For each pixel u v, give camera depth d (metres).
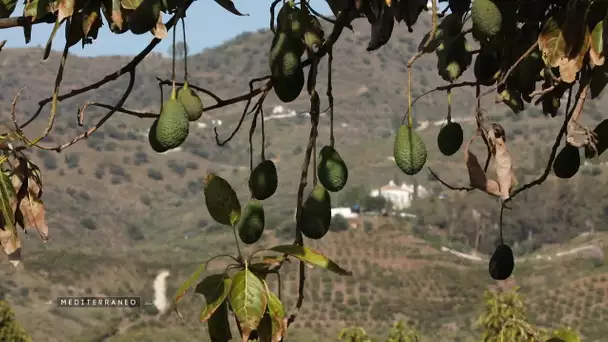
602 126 2.71
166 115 2.29
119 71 2.43
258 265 2.22
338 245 60.50
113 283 46.81
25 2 2.49
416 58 2.44
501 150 2.64
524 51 2.73
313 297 52.03
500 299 10.71
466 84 2.77
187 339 40.59
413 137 2.42
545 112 2.86
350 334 10.61
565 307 50.53
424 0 2.67
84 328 42.38
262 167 2.38
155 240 72.44
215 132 2.44
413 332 14.35
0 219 2.49
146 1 2.29
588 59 2.46
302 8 2.48
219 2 2.44
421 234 61.91
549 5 2.68
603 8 2.34
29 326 41.75
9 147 2.52
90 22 2.29
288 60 2.45
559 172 2.80
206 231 71.06
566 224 57.69
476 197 61.62
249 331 2.12
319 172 2.39
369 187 73.31
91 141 84.12
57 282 46.34
